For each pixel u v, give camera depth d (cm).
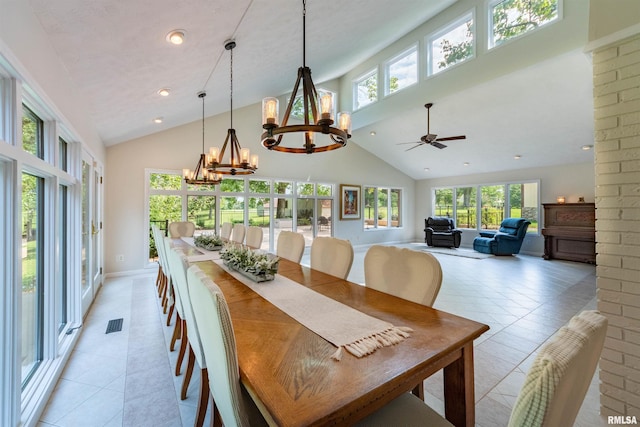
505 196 787
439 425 100
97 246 425
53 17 177
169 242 278
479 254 727
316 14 295
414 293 161
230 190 630
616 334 156
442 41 529
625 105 151
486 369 214
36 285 211
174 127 554
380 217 924
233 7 227
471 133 621
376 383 84
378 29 443
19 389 153
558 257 658
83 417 169
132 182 514
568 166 672
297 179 729
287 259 278
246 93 503
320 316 136
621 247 153
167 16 207
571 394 58
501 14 451
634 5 147
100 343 260
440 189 948
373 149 852
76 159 288
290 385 83
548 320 309
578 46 371
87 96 302
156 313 333
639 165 147
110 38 214
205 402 148
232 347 90
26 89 170
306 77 201
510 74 437
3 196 150
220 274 221
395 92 602
